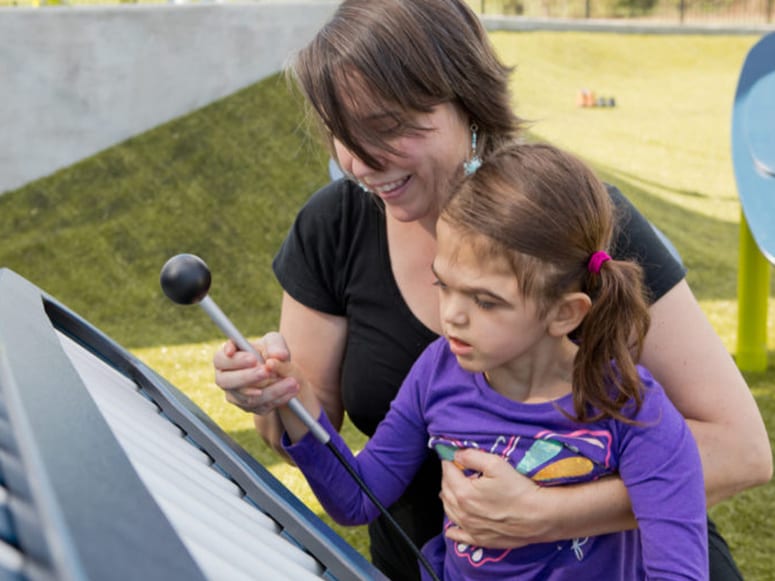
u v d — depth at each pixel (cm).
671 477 113
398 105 120
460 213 114
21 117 592
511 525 117
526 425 120
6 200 581
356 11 121
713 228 616
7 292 91
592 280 116
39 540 43
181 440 104
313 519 101
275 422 134
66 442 50
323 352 153
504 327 114
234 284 492
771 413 343
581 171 118
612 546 122
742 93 359
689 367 134
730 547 257
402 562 151
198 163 597
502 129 130
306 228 150
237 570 66
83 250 527
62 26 602
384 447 133
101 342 121
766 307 386
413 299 142
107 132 618
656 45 1370
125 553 40
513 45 1272
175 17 634
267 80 666
